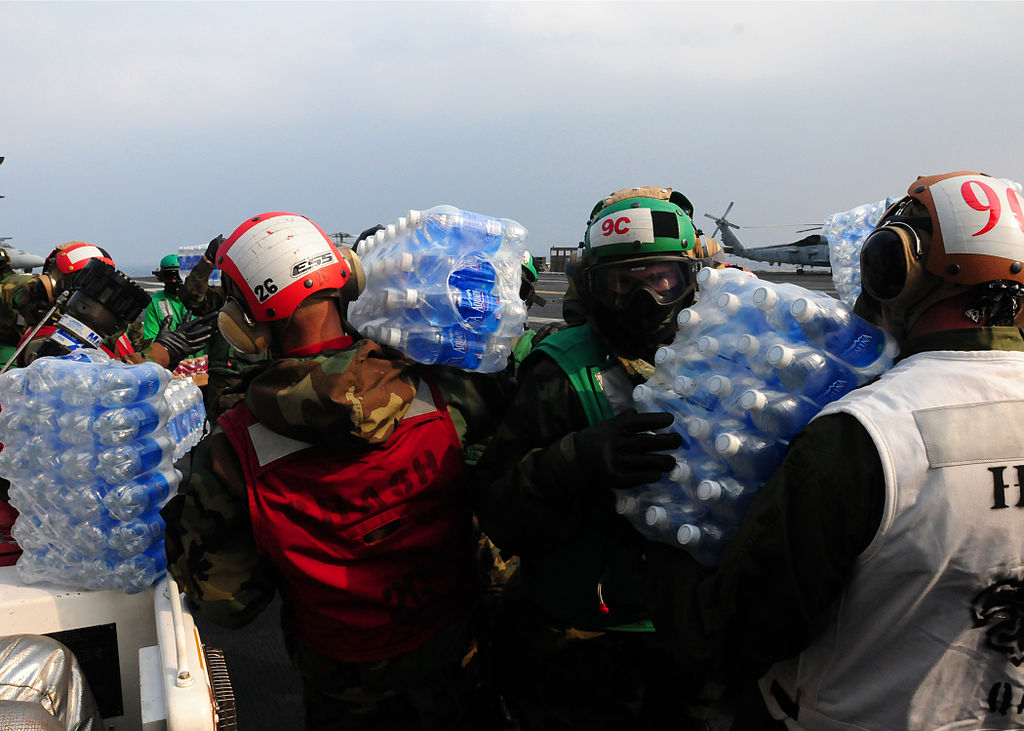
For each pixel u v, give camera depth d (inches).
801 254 1524.4
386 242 63.3
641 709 65.5
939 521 36.5
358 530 54.9
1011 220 38.7
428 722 60.9
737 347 46.2
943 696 39.4
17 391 62.7
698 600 44.8
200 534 55.5
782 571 39.2
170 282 232.1
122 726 66.1
